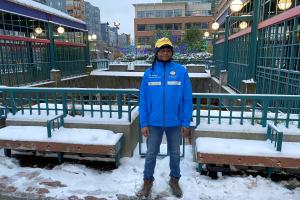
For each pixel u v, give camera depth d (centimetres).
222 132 399
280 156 338
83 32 2061
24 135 407
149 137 316
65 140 385
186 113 305
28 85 1266
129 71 2200
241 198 314
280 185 345
